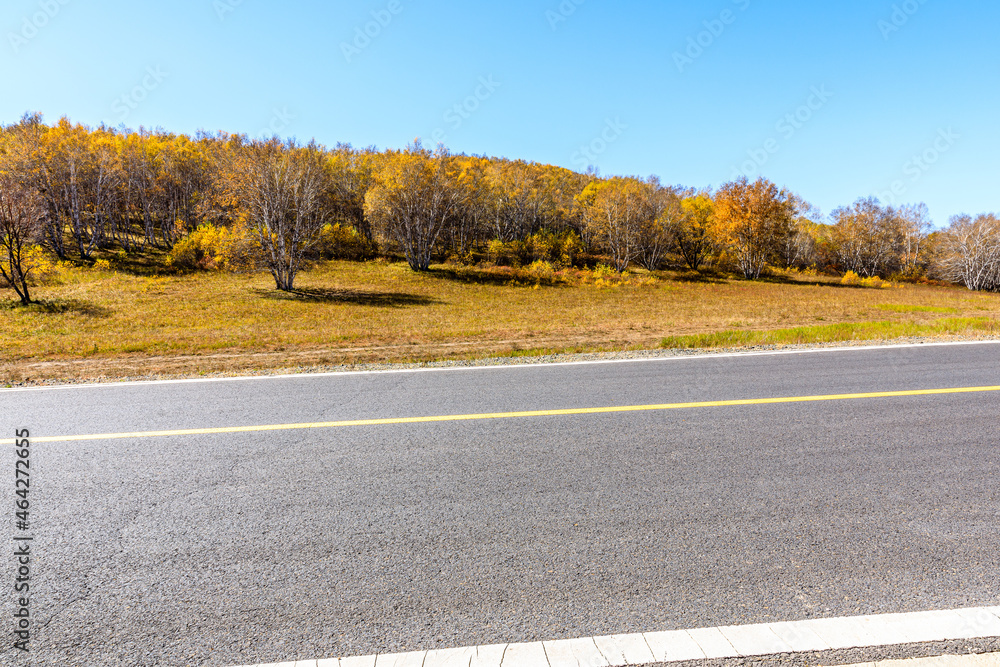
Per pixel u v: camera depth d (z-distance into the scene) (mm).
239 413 5508
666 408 5430
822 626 2240
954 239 50656
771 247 54500
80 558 2834
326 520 3209
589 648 2141
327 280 38906
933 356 7898
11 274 23672
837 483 3613
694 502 3365
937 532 2965
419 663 2078
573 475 3795
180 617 2371
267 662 2102
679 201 57688
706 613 2338
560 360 8430
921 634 2176
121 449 4457
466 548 2879
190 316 22141
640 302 30469
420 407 5633
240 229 33281
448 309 26391
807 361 7781
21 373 8953
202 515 3289
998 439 4387
